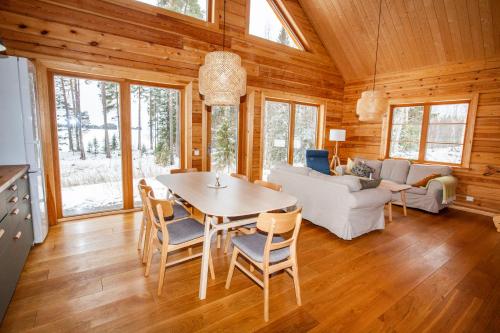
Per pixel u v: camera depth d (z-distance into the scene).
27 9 2.97
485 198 4.52
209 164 4.71
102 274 2.28
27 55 3.00
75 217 3.52
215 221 2.25
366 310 1.97
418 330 1.79
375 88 6.04
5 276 1.70
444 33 4.50
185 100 4.25
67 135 3.47
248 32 4.79
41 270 2.31
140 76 3.75
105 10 3.42
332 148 6.69
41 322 1.72
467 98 4.67
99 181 3.75
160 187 4.29
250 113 5.00
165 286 2.15
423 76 5.24
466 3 3.96
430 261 2.76
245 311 1.90
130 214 3.79
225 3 4.45
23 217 2.32
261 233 2.48
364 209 3.24
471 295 2.19
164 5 3.99
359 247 3.05
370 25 5.07
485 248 3.12
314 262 2.68
